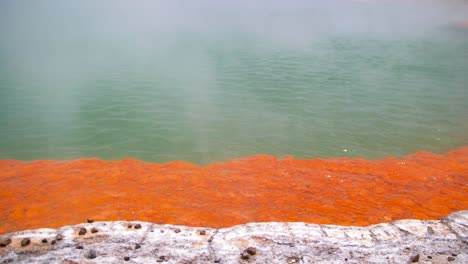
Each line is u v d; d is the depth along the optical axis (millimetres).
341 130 14055
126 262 6457
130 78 19625
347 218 8344
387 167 11203
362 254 6836
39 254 6559
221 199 9109
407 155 12172
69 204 8664
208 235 7289
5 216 8125
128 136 13109
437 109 16422
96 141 12688
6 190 9289
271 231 7426
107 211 8367
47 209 8438
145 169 10734
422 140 13359
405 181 10266
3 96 16703
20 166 10758
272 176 10469
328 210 8688
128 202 8805
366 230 7539
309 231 7441
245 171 10766
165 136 13164
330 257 6738
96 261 6449
